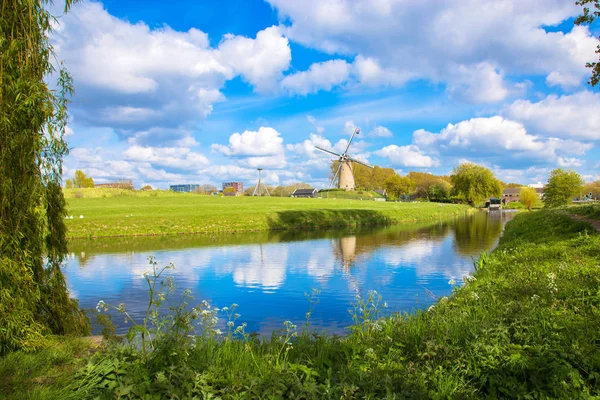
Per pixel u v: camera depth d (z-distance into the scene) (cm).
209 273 1853
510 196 17425
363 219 5266
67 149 732
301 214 4969
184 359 553
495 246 2719
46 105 681
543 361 535
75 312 779
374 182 15312
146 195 8112
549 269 1135
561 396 482
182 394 473
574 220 2373
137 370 516
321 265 2052
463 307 892
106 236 3569
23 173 666
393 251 2550
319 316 1154
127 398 466
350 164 11262
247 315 1170
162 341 580
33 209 679
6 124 634
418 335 705
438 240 3161
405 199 14362
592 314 730
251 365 586
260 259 2269
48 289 740
